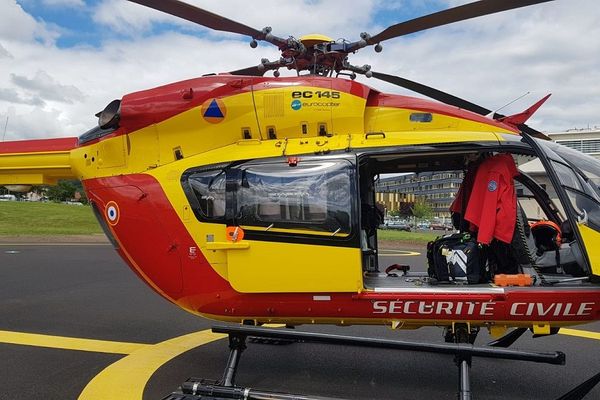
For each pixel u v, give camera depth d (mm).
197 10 4242
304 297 3932
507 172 3924
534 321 3707
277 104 4227
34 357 5168
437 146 3918
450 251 4043
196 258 4160
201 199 4164
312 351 5426
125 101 4395
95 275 11352
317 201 3898
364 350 5496
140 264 4379
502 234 3820
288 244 3885
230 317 4211
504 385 4484
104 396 4094
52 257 14938
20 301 8281
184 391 3674
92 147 4777
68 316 7156
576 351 5594
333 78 4332
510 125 4500
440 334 6297
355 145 4027
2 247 18203
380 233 28078
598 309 3619
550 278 3943
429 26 4453
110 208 4473
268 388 4316
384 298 3768
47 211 37062
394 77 5152
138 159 4477
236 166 4117
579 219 3662
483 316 3713
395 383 4484
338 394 4195
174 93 4367
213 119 4301
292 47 4711
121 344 5691
